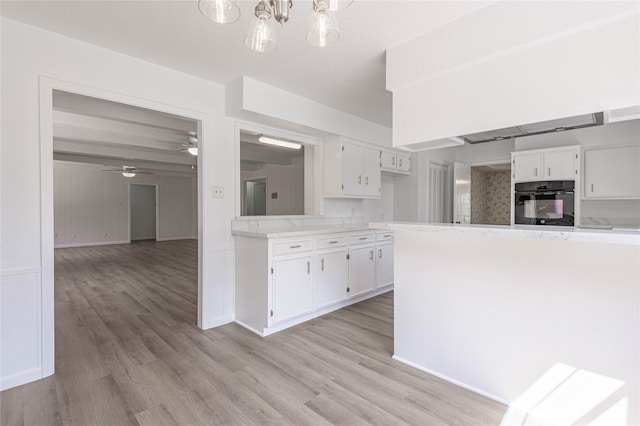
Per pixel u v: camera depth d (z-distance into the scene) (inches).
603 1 57.6
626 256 58.9
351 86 121.8
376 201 198.7
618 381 59.9
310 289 124.3
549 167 153.2
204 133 115.6
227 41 89.0
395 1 69.9
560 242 65.5
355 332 114.0
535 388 68.7
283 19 44.2
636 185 133.0
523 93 67.6
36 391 76.1
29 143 80.7
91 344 102.6
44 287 82.8
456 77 77.7
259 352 97.7
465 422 65.5
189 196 437.7
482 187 273.7
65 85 86.0
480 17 72.6
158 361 91.5
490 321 74.9
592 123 68.8
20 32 79.4
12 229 78.5
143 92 100.5
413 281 89.0
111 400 72.8
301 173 303.9
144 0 71.0
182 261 258.5
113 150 229.6
